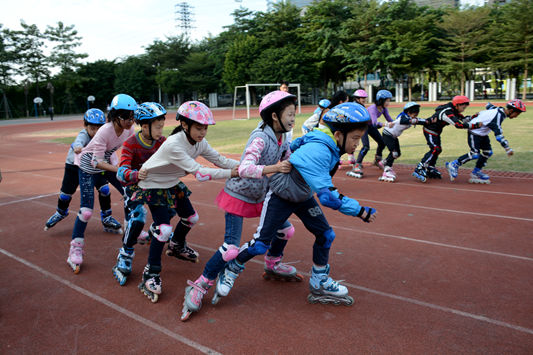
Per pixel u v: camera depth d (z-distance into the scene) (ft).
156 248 11.03
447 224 17.06
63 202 16.08
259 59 180.96
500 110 22.70
